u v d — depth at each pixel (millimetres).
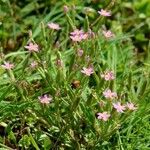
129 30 841
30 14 814
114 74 571
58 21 768
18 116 596
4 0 738
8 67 538
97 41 554
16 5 822
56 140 575
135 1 877
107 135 532
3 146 545
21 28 770
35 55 542
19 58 671
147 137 581
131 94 595
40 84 610
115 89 575
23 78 560
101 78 525
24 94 546
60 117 552
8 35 762
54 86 542
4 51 743
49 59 551
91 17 812
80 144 566
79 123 554
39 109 565
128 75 605
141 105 590
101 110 526
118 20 814
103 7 827
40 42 700
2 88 583
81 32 542
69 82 536
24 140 558
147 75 633
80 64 544
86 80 525
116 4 847
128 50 738
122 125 587
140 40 824
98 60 661
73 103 520
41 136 567
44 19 720
